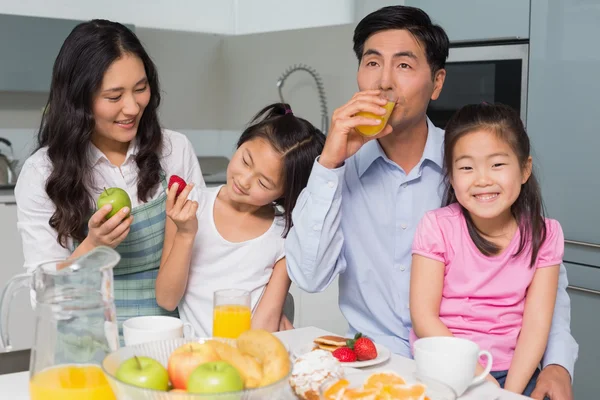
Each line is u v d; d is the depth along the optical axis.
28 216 1.87
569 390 1.50
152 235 1.89
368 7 3.29
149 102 1.94
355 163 1.86
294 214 1.71
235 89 4.40
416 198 1.81
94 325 1.05
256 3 4.03
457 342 1.28
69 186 1.81
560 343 1.62
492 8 2.85
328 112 3.64
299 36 3.79
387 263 1.82
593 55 2.56
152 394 0.91
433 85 1.76
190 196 1.89
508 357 1.64
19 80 3.49
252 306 1.86
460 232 1.67
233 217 1.89
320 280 1.74
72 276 1.04
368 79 1.71
